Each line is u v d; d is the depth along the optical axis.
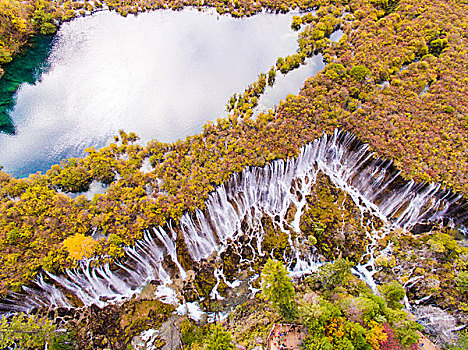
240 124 72.81
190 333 51.59
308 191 68.81
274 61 93.06
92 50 94.69
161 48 96.62
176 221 58.44
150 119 78.50
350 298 48.28
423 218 66.62
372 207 67.75
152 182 64.62
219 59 93.69
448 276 55.81
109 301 54.44
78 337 50.69
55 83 85.69
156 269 57.38
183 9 108.06
